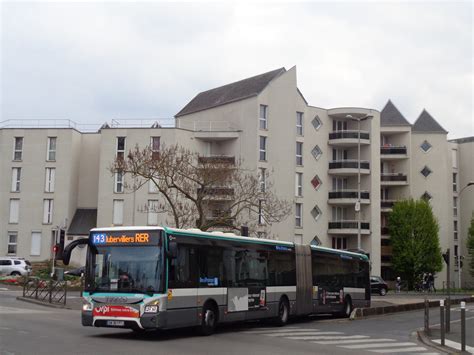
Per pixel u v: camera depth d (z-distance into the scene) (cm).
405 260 6494
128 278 1712
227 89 6359
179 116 6469
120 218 5806
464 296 5194
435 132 7138
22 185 6081
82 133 6400
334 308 2744
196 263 1861
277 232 5697
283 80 5909
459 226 7550
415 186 7100
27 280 3547
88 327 2023
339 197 6222
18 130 6150
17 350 1348
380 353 1585
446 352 1661
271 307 2264
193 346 1579
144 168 3591
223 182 3778
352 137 6256
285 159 5825
